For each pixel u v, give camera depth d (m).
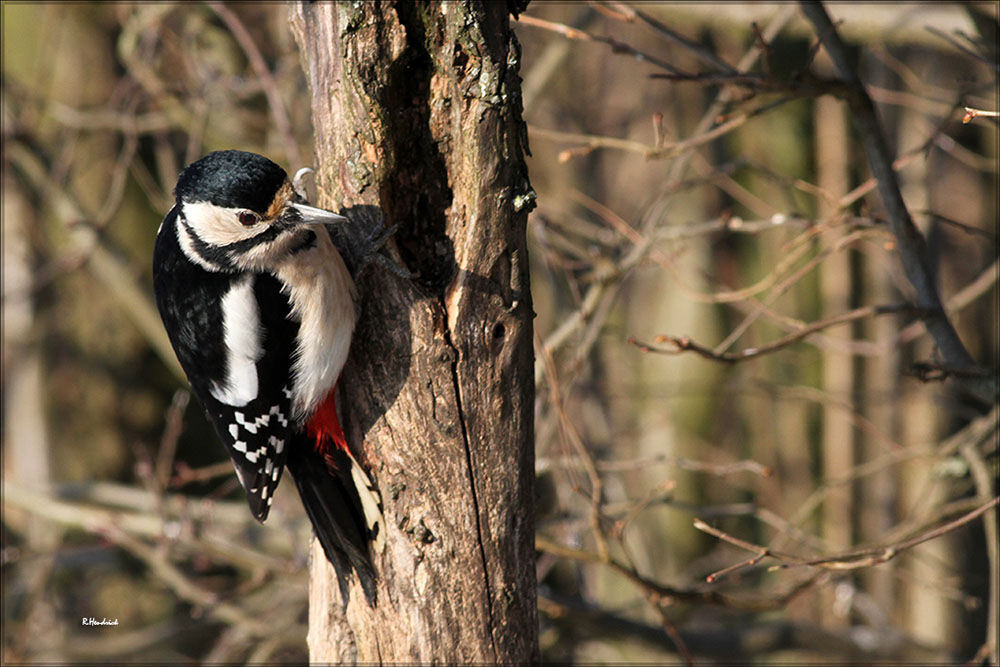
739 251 15.47
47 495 11.55
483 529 5.82
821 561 6.48
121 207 14.31
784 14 10.06
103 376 14.91
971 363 7.71
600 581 14.96
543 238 10.19
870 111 7.32
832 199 8.44
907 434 14.95
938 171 14.62
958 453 10.60
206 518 10.70
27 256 14.84
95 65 14.23
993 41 8.99
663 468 15.73
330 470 6.19
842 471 15.09
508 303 5.61
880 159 7.46
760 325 15.40
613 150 16.86
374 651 6.07
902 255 7.73
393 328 5.72
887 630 11.40
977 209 14.98
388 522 5.89
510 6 5.69
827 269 15.02
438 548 5.84
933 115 13.01
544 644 10.62
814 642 11.21
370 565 5.97
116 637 12.21
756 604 8.30
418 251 5.79
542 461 9.13
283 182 6.46
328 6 5.61
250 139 12.81
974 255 14.97
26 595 14.02
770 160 14.70
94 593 14.23
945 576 13.21
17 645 12.72
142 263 14.31
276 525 11.78
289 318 6.09
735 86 7.49
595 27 15.47
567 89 16.86
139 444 11.45
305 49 5.84
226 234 6.36
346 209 5.72
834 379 15.20
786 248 8.02
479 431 5.75
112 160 14.24
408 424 5.78
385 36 5.40
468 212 5.47
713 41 14.55
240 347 6.43
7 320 15.00
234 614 10.99
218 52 12.59
